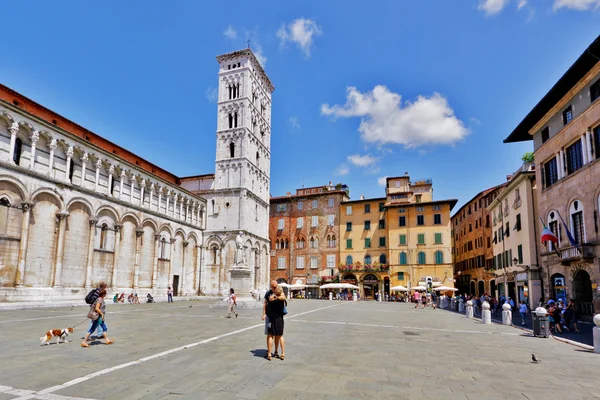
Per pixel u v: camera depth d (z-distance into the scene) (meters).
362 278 82.44
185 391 9.22
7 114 35.00
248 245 69.12
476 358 14.30
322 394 9.21
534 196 45.38
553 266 37.06
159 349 14.33
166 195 59.34
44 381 9.80
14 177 35.00
